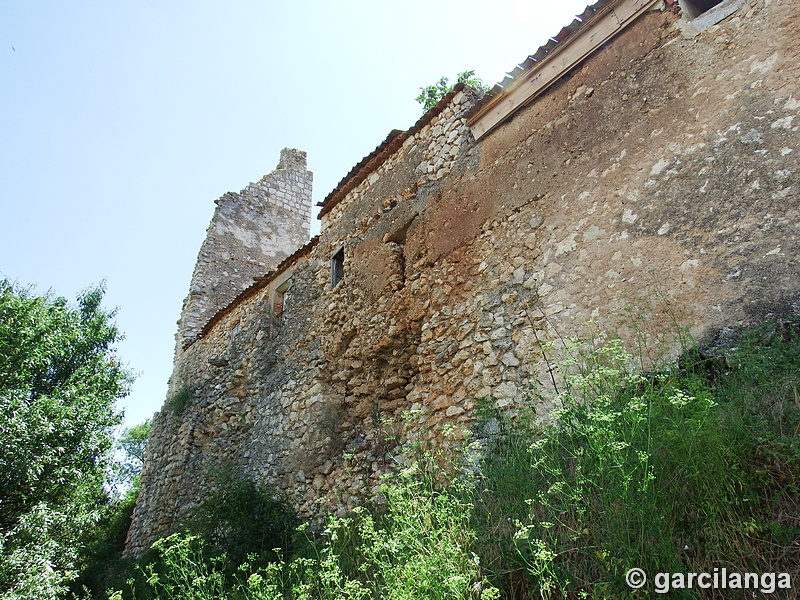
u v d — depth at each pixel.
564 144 5.46
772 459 2.75
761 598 2.29
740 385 3.32
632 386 3.73
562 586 2.62
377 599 3.25
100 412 8.98
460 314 5.86
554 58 5.77
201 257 14.73
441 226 6.52
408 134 7.62
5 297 8.32
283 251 16.20
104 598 7.75
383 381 7.04
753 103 4.22
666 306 4.19
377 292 7.30
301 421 7.95
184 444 10.84
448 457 5.02
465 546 3.06
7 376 7.52
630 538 2.60
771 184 3.94
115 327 11.50
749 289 3.82
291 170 17.56
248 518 6.62
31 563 6.33
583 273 4.84
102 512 8.66
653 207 4.55
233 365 10.72
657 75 4.89
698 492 2.69
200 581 3.94
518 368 5.05
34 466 6.95
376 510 5.16
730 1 4.59
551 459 3.34
